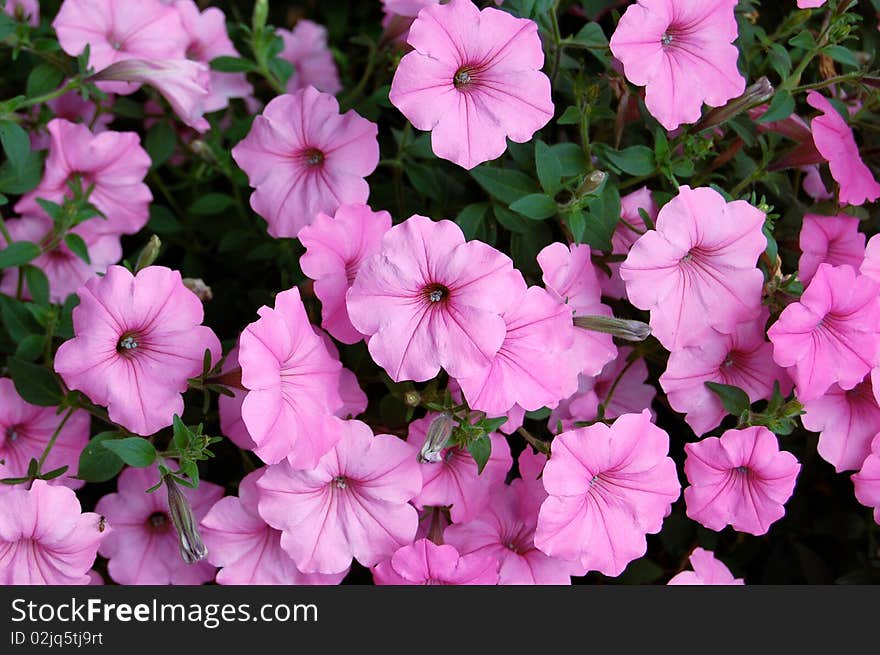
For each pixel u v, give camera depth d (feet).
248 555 2.07
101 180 2.28
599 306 2.10
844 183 2.13
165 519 2.14
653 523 2.04
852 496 2.31
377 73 2.46
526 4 2.13
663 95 2.05
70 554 1.99
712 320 2.06
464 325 1.93
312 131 2.12
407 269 1.93
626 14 2.01
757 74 2.33
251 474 2.06
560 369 2.00
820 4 2.11
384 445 2.02
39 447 2.10
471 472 2.06
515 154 2.15
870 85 2.16
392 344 1.94
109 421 2.10
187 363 1.99
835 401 2.13
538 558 2.08
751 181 2.23
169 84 2.23
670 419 2.30
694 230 2.03
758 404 2.22
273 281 2.41
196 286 2.08
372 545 2.04
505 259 1.94
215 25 2.47
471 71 2.02
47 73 2.30
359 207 2.05
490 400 1.95
